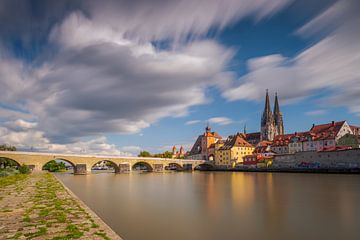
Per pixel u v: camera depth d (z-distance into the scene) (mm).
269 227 25422
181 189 57969
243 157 170875
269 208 34344
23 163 112750
